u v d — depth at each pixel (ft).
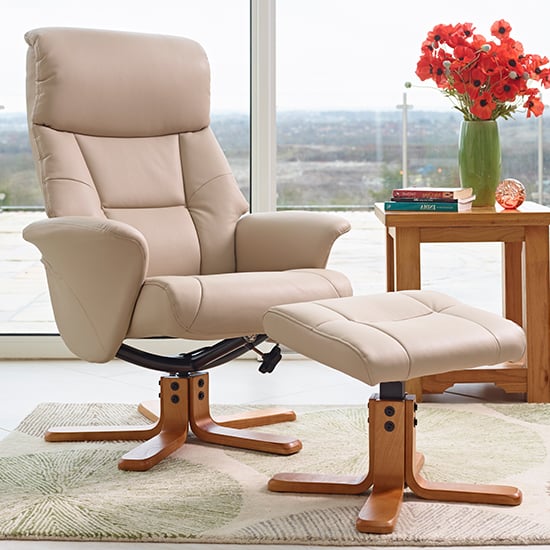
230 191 10.55
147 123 10.44
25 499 8.07
